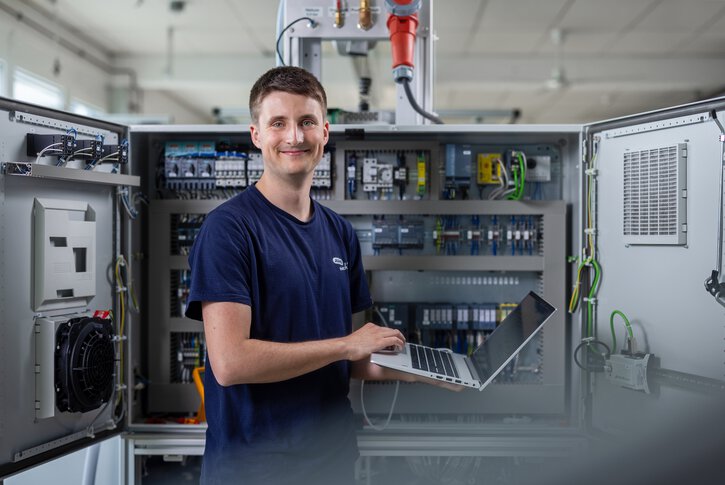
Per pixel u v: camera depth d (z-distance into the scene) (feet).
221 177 6.20
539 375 6.29
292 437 4.03
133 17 15.48
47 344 4.84
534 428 5.76
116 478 5.79
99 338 5.17
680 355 5.02
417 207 6.02
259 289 4.00
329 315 4.32
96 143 4.99
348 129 5.74
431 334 6.49
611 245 5.64
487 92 22.24
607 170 5.66
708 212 4.81
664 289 5.16
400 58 5.85
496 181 6.43
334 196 6.29
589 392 5.76
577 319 5.98
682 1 14.43
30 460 4.84
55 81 15.34
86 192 5.36
